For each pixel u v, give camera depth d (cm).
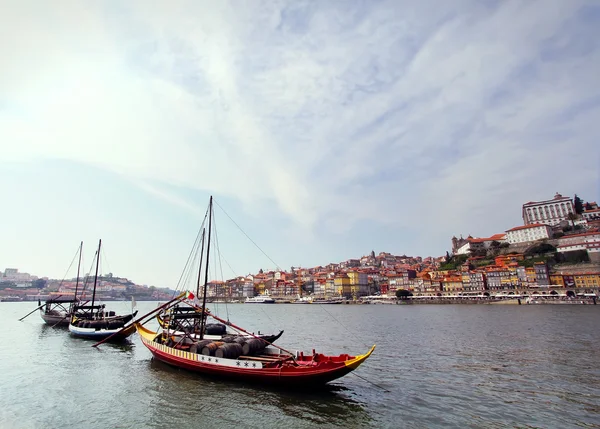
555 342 4609
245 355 2830
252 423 1931
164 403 2234
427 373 2998
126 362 3462
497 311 11456
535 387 2577
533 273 16938
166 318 4538
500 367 3209
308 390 2459
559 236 19675
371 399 2314
